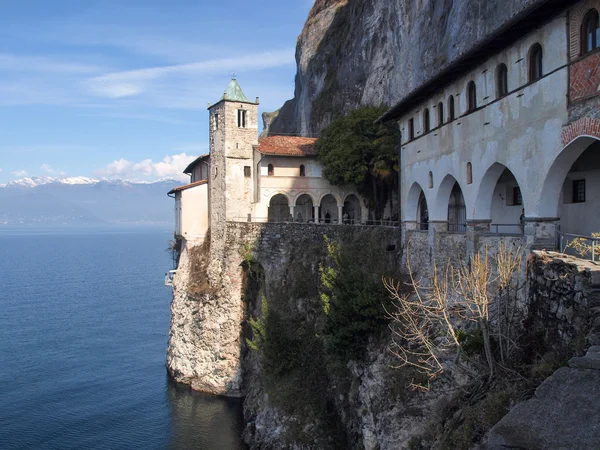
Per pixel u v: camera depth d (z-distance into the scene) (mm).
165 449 36938
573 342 14156
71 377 51156
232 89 51406
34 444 37750
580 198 24750
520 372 16719
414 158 33156
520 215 30094
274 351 37031
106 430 39812
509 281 18688
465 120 25719
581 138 17312
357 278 28797
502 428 10219
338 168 50969
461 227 38156
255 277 48062
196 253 52062
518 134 21016
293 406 34562
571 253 21266
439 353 20625
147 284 116188
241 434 38781
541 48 19719
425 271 30578
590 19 17203
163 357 57531
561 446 9383
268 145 54656
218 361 46344
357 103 69125
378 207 54500
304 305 40438
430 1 48938
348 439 29734
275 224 45875
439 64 45125
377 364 26406
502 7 35344
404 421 22422
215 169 52000
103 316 79250
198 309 48250
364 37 67812
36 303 91188
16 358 57219
